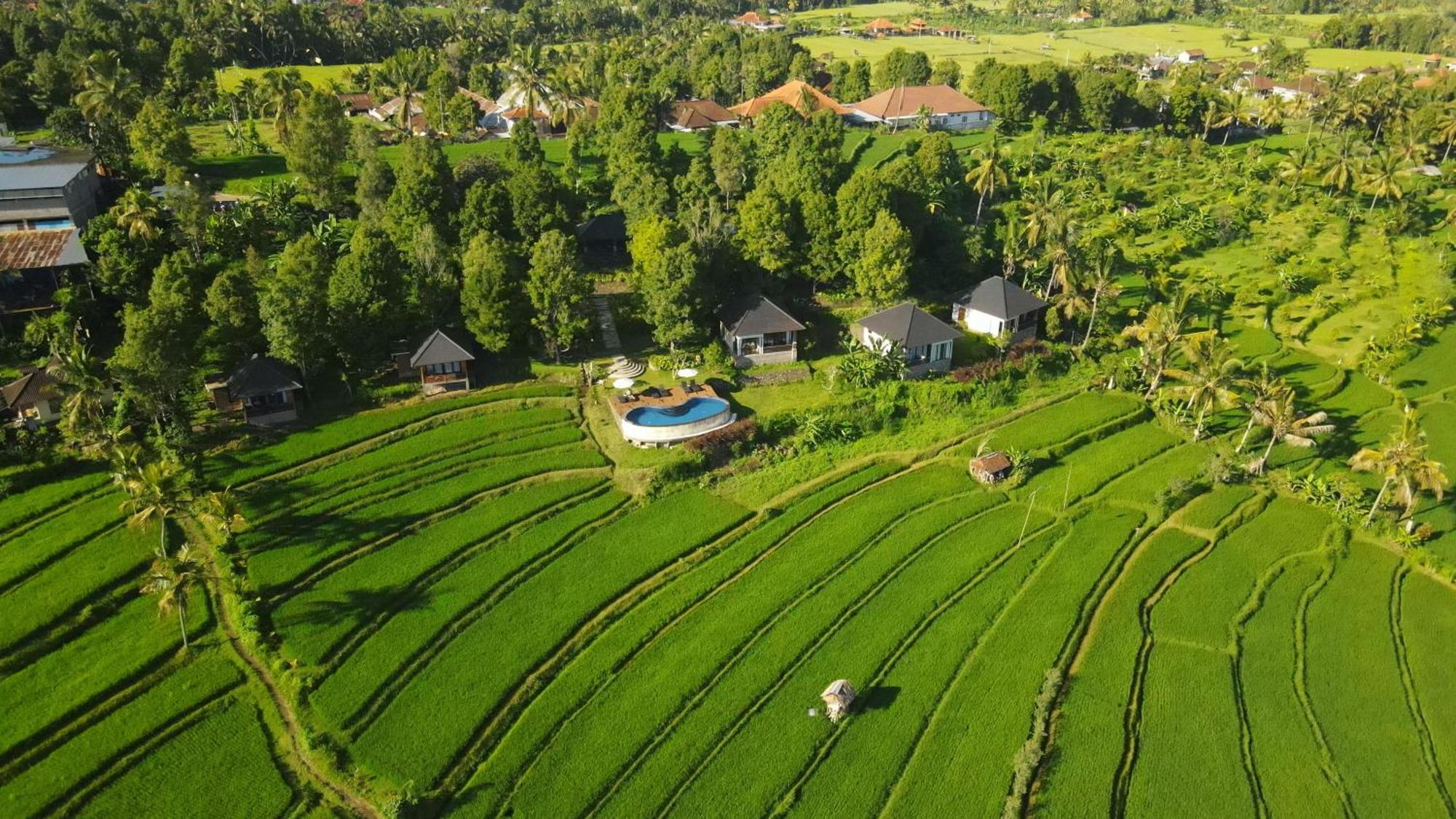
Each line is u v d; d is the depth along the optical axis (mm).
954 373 117688
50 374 89938
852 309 130750
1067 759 68938
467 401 106562
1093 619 83875
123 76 156250
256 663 73562
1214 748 70750
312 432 98250
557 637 77562
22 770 63750
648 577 85750
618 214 144625
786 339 118562
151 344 89125
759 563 88688
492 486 95125
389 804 62125
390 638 76125
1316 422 113125
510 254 115875
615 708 71750
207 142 167125
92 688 69125
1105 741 70438
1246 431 107875
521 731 69312
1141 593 87062
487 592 81875
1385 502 99312
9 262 106688
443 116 182000
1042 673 76750
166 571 73500
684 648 77812
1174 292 144000
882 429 110250
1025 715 72500
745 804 64812
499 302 108562
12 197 117562
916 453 106562
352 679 72125
